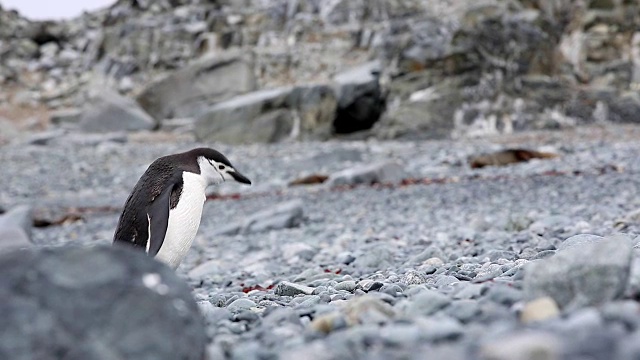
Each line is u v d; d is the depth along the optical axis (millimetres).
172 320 2088
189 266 9359
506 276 4145
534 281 2771
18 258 2156
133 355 1982
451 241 8312
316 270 6684
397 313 2973
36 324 1975
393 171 18344
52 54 45750
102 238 12875
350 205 14516
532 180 15117
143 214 5324
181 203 5492
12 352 1918
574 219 8969
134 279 2141
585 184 13773
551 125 29984
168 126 35031
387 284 4539
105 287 2092
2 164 25781
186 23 43656
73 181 22656
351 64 37656
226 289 6348
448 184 15930
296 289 4926
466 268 5246
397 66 31219
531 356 1886
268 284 6438
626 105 31516
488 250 6680
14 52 45500
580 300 2617
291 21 41000
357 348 2354
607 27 34875
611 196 11992
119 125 34625
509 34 31000
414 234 9641
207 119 30828
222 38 41125
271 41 40312
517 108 30266
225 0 44562
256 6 43594
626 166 16328
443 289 3725
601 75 33969
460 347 2129
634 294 2670
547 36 31969
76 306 2041
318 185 18531
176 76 35969
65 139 31438
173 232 5434
